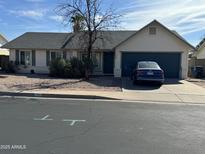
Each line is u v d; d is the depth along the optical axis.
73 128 8.03
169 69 26.36
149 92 16.75
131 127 8.27
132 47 26.44
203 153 6.05
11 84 19.02
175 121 9.23
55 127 8.09
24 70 31.23
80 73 25.97
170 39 26.19
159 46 26.23
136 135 7.40
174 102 13.85
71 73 25.84
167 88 18.86
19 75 27.41
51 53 31.00
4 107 11.29
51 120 8.98
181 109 11.74
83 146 6.41
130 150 6.19
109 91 16.67
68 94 14.77
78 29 23.94
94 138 7.06
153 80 19.61
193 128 8.30
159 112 10.88
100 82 21.66
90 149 6.21
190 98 14.98
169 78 26.16
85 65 24.25
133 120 9.27
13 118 9.18
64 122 8.75
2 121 8.74
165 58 26.31
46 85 18.92
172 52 26.17
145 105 12.64
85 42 24.59
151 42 26.27
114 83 21.11
